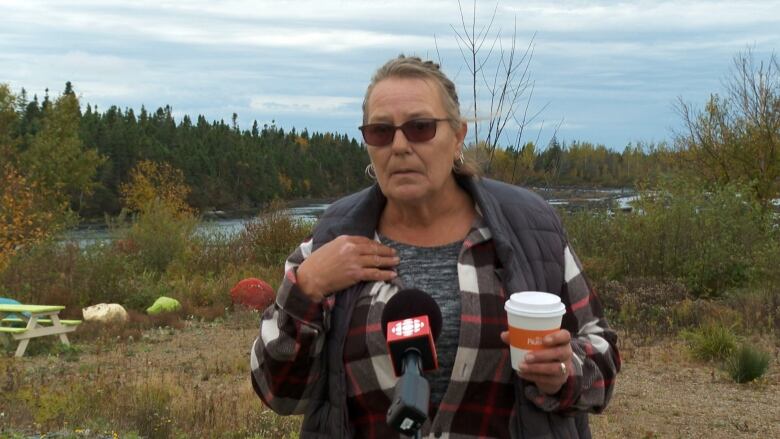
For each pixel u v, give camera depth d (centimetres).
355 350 223
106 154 7831
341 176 9838
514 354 203
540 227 234
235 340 1403
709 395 959
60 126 6347
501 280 224
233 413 827
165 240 2197
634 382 1018
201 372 1109
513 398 219
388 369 220
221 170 8719
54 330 1299
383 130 221
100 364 1173
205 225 2434
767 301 1449
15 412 795
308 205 7838
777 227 1912
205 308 1698
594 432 809
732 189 1842
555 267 229
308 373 228
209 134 9388
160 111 9925
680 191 1912
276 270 2138
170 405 850
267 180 8912
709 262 1666
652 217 1759
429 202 232
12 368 1080
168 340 1404
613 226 1800
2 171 2534
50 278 1755
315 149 10288
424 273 228
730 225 1752
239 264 2219
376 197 240
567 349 200
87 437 716
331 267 221
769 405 919
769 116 2325
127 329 1475
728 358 1086
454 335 220
